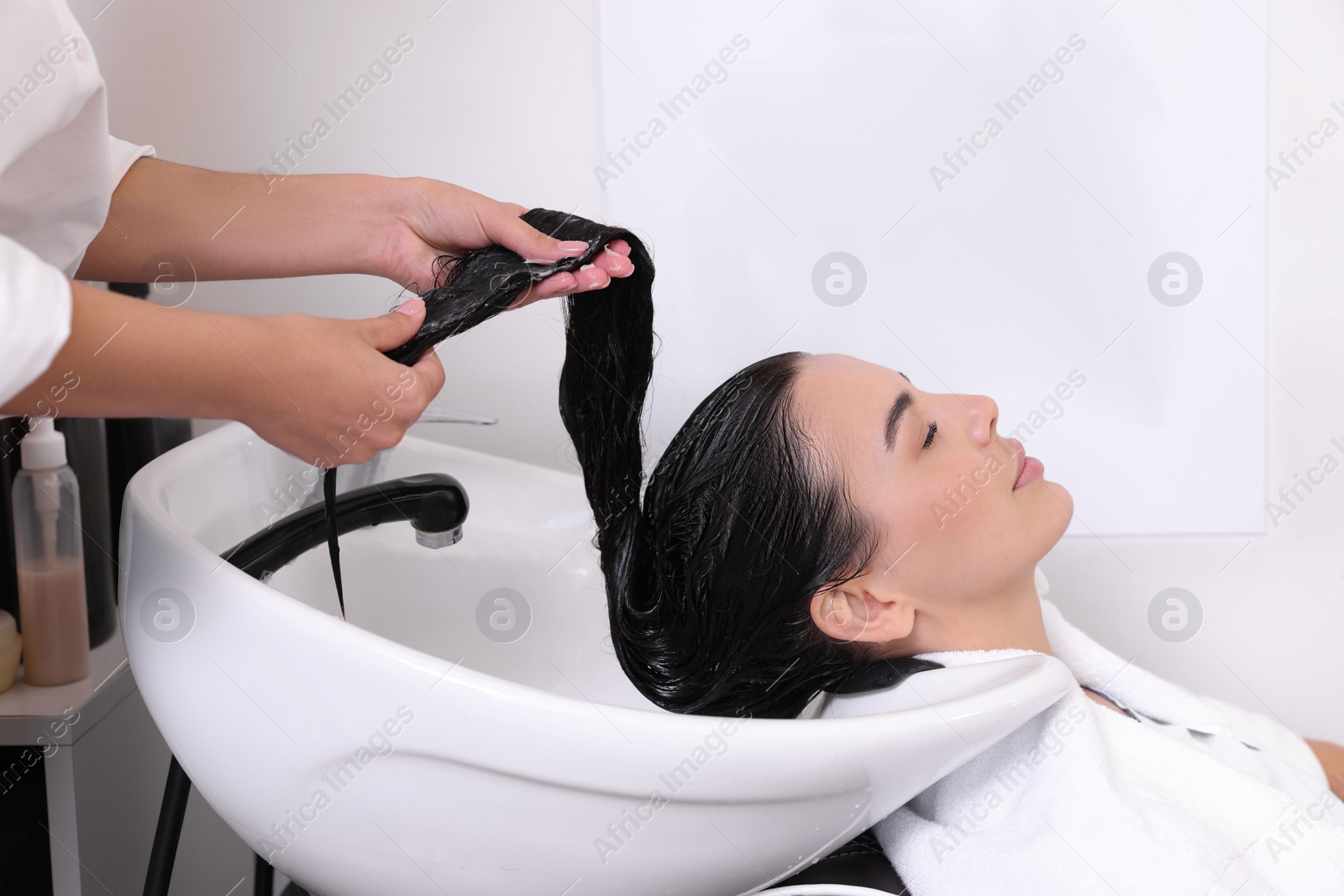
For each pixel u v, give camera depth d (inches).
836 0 44.5
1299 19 44.8
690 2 44.7
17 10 24.6
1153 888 26.6
